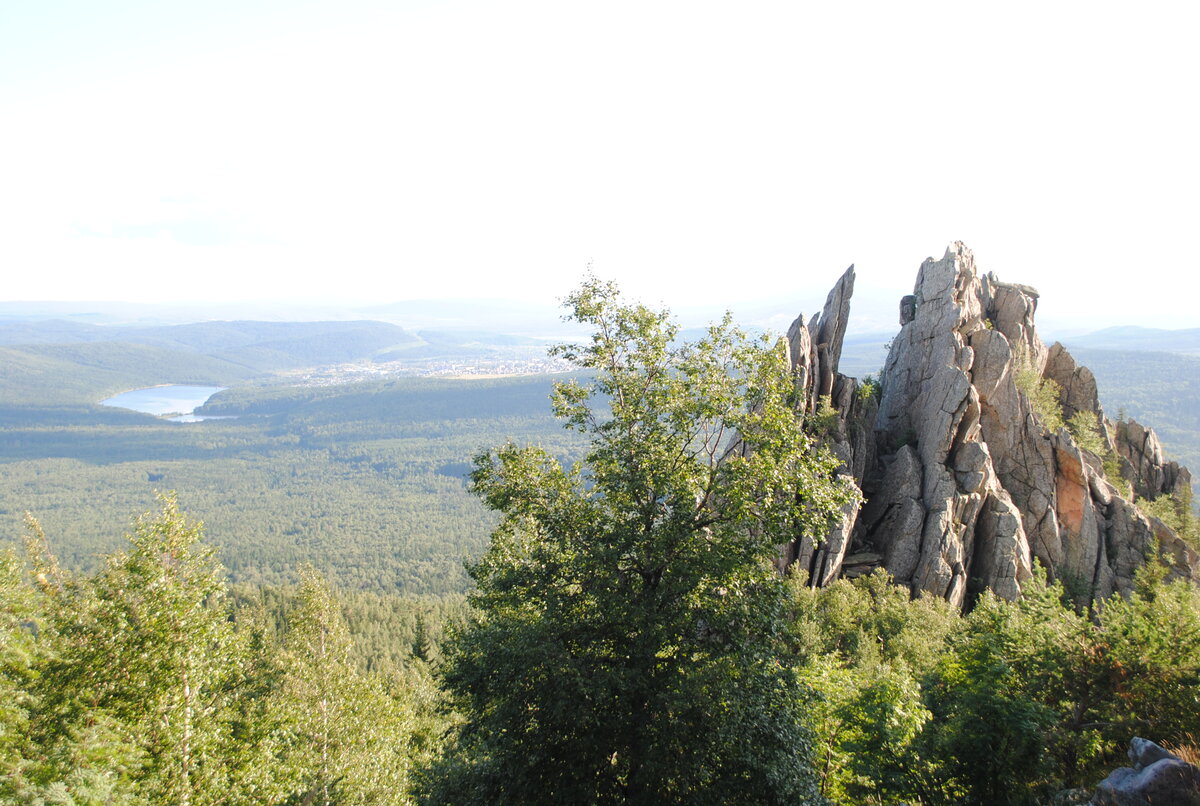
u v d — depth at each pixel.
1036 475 61.69
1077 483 60.72
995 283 81.56
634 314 27.11
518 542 27.23
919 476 61.12
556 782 20.98
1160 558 57.25
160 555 26.86
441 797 24.09
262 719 29.73
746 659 21.52
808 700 22.47
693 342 27.39
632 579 24.09
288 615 42.53
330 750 38.91
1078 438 73.31
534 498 26.86
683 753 20.06
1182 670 20.00
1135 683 20.52
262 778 27.95
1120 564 58.88
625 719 20.83
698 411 25.70
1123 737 19.83
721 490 24.92
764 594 23.31
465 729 22.94
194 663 26.30
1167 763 14.04
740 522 24.08
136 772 23.30
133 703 25.45
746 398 26.34
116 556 26.86
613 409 26.70
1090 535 59.28
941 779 19.47
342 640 42.56
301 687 39.09
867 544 60.84
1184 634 20.95
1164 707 20.00
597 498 26.61
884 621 48.22
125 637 25.41
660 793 20.20
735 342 27.22
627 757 21.00
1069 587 57.53
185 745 25.16
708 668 20.88
